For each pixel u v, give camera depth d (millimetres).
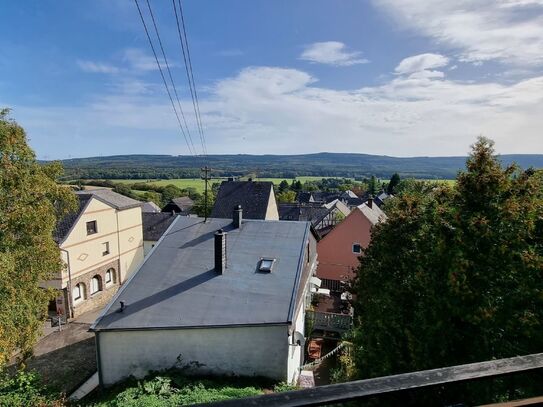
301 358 14875
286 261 13984
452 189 8797
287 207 46094
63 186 13281
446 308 7578
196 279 13281
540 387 3904
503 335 6926
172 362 11836
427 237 9398
